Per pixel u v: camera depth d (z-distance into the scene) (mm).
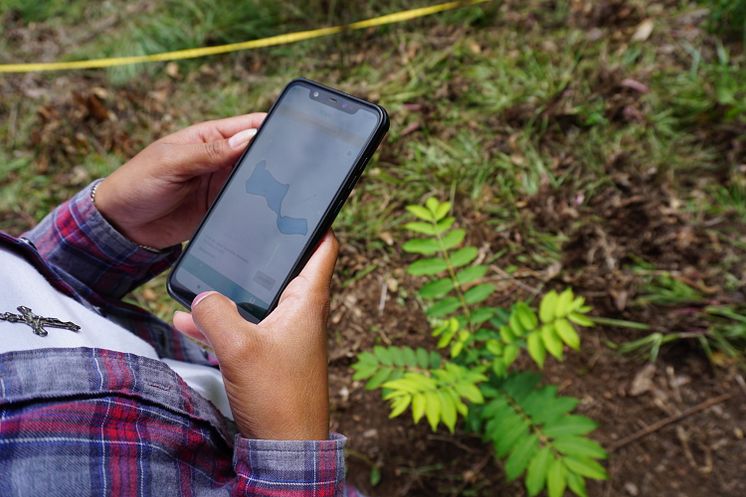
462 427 2133
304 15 3611
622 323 2254
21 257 879
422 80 3146
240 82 3439
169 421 753
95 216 1176
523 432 1531
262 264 1129
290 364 859
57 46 3908
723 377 2139
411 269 1725
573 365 2238
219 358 849
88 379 677
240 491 786
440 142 2898
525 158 2766
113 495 649
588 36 3162
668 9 3172
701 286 2277
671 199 2527
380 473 2096
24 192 3061
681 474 1974
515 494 1999
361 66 3355
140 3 4043
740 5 2967
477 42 3281
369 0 3574
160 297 2568
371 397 2262
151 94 3436
